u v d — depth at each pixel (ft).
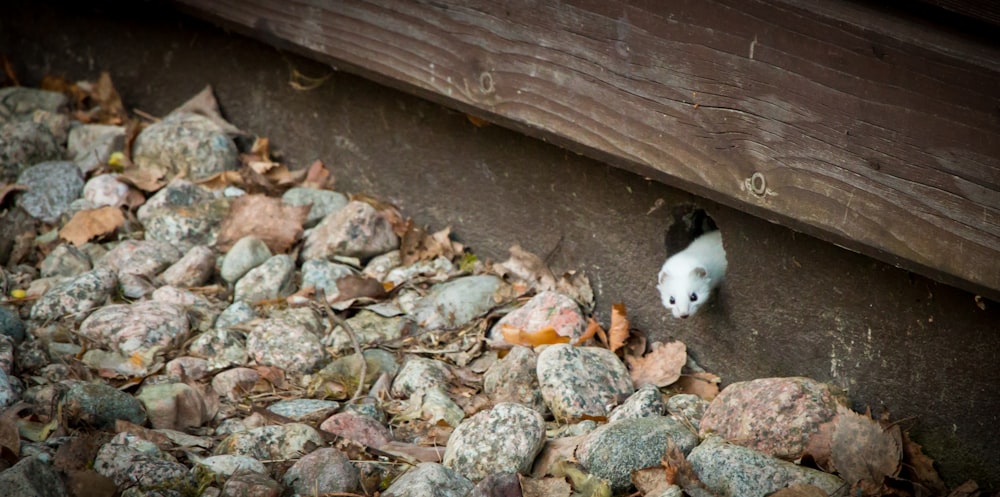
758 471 3.42
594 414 3.70
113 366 3.81
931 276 3.33
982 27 3.15
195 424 3.67
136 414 3.60
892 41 3.23
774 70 3.40
